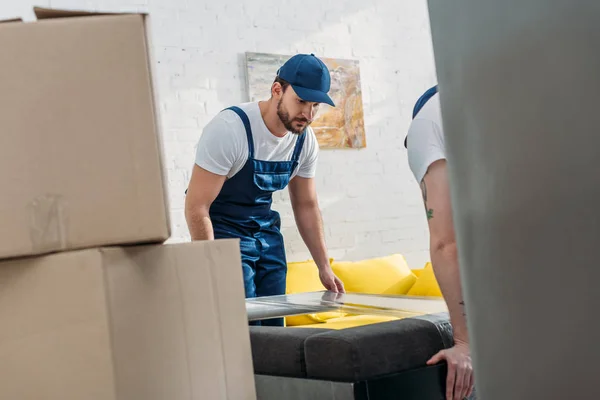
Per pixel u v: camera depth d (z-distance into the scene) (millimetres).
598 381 711
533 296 764
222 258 1239
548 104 731
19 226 1051
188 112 4379
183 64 4387
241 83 4590
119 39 1109
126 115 1104
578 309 723
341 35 5055
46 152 1070
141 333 1104
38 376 1071
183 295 1166
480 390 846
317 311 2066
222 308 1228
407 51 5363
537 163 747
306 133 3133
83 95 1091
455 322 1686
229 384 1222
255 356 1846
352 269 4656
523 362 784
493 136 791
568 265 727
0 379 1077
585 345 720
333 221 4934
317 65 2852
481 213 819
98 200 1086
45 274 1068
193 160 4371
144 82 1112
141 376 1098
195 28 4441
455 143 848
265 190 3061
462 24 816
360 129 5078
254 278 3125
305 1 4906
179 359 1147
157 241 1130
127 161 1099
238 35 4602
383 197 5168
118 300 1083
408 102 5336
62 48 1088
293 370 1738
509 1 761
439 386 1685
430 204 1685
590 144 697
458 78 830
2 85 1064
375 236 5105
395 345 1638
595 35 687
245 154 2936
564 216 726
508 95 769
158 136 1119
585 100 698
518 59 755
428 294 4312
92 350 1063
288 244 4723
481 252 823
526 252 768
